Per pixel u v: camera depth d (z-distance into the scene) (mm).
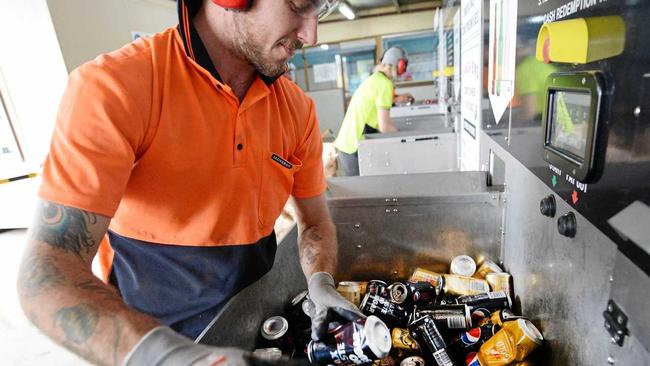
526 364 706
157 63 592
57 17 2615
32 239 469
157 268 702
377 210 1077
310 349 706
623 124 414
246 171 688
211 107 626
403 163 2201
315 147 898
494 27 1076
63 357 1726
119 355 371
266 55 583
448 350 745
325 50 7730
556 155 580
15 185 3053
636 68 387
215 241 694
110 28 3053
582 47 462
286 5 520
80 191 487
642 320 401
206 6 604
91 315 398
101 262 757
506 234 980
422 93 7430
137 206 649
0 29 2635
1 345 1820
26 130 2881
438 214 1052
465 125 1768
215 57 634
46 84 2727
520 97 811
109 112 507
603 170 461
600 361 516
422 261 1090
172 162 616
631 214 404
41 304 410
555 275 664
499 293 891
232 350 355
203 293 714
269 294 830
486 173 1178
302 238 914
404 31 7316
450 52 2961
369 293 912
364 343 656
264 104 712
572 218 565
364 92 2646
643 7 374
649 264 380
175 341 372
